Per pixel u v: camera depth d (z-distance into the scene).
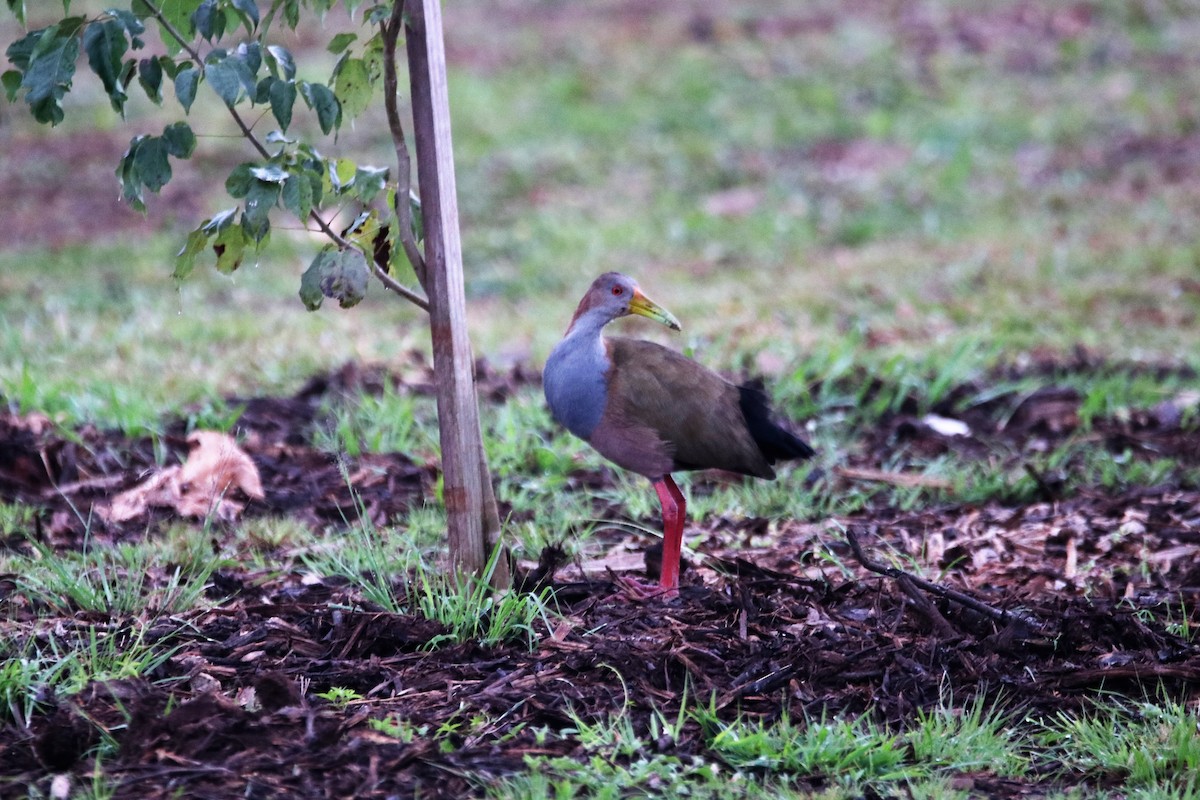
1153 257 19.77
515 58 31.30
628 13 34.34
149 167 7.77
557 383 9.55
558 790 6.41
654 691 7.59
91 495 11.59
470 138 27.05
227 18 8.21
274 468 12.37
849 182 24.80
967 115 27.27
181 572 9.87
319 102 7.89
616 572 9.66
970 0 33.53
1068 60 29.80
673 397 9.43
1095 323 17.27
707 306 18.75
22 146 27.05
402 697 7.52
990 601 9.05
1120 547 10.48
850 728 7.05
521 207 24.25
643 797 6.48
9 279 20.66
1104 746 7.10
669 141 26.98
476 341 17.33
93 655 7.65
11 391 13.73
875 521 11.41
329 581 9.57
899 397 14.32
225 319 18.38
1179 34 30.91
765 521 11.20
